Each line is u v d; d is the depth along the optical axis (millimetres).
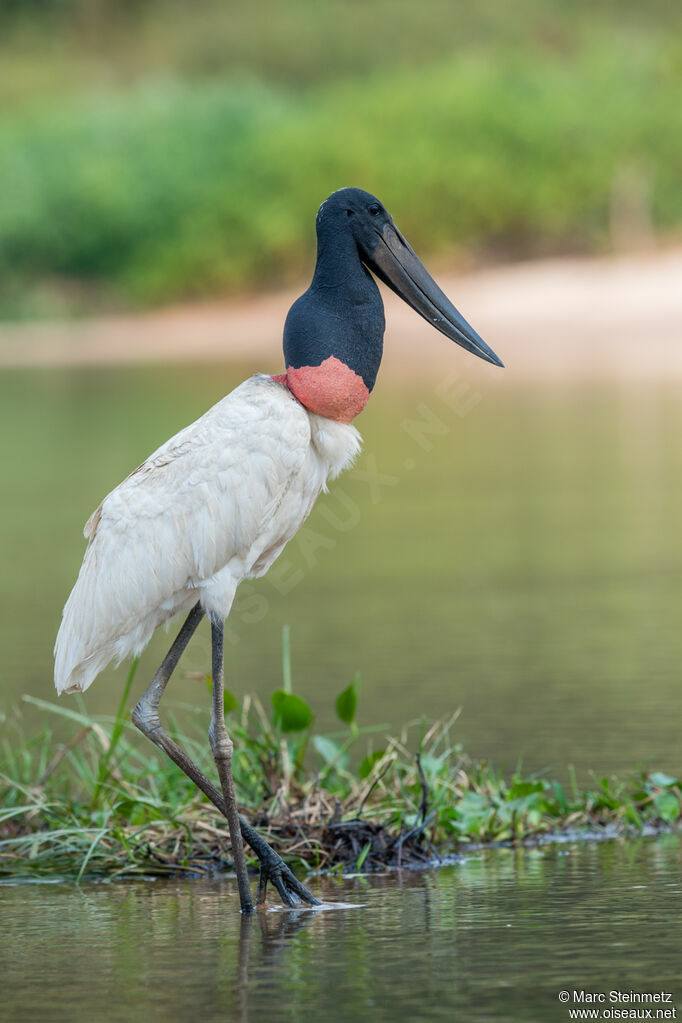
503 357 39438
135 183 61281
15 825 8352
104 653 7078
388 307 50188
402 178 55531
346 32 93125
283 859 7527
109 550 6945
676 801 8070
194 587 6934
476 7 91438
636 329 43781
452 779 8406
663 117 58500
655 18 89688
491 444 25172
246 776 8422
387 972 5633
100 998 5477
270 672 11586
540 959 5715
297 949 6008
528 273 54500
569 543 16531
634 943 5871
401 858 7539
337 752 8438
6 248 61625
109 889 7312
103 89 91312
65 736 10234
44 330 58156
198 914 6707
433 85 60969
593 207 57875
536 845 7840
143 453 25688
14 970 5875
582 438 25094
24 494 22094
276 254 58688
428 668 11375
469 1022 5055
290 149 58906
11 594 15164
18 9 102500
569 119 57625
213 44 95625
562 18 90438
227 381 37188
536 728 9531
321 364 6992
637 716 9711
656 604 13398
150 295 59406
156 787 8688
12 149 64250
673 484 20078
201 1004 5352
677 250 56188
